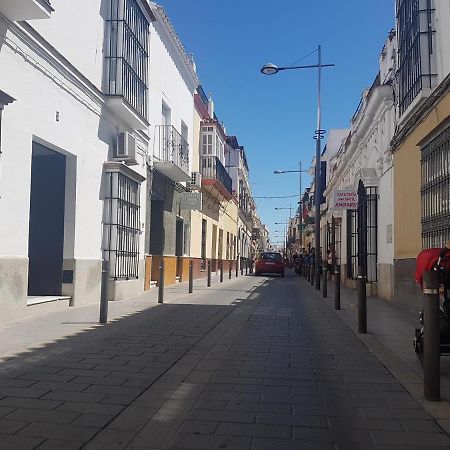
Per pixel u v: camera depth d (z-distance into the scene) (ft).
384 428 14.74
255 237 257.14
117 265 43.42
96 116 40.27
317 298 54.08
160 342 26.55
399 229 43.78
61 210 37.29
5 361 21.25
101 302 31.53
